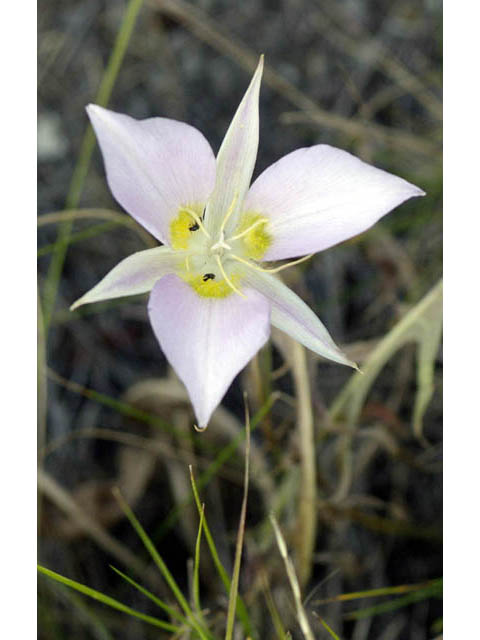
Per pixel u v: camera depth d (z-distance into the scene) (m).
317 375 0.35
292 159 0.21
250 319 0.19
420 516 0.32
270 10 0.39
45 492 0.29
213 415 0.31
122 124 0.19
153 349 0.36
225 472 0.31
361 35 0.40
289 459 0.28
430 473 0.33
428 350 0.26
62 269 0.36
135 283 0.20
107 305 0.35
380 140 0.37
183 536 0.32
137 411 0.31
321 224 0.20
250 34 0.39
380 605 0.29
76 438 0.33
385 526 0.30
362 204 0.20
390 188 0.20
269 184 0.21
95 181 0.37
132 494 0.31
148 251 0.20
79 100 0.38
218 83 0.39
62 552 0.30
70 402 0.34
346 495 0.30
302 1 0.39
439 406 0.34
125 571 0.31
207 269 0.21
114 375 0.35
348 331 0.36
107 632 0.29
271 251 0.21
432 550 0.32
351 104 0.39
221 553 0.31
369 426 0.31
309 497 0.27
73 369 0.35
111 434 0.33
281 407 0.34
